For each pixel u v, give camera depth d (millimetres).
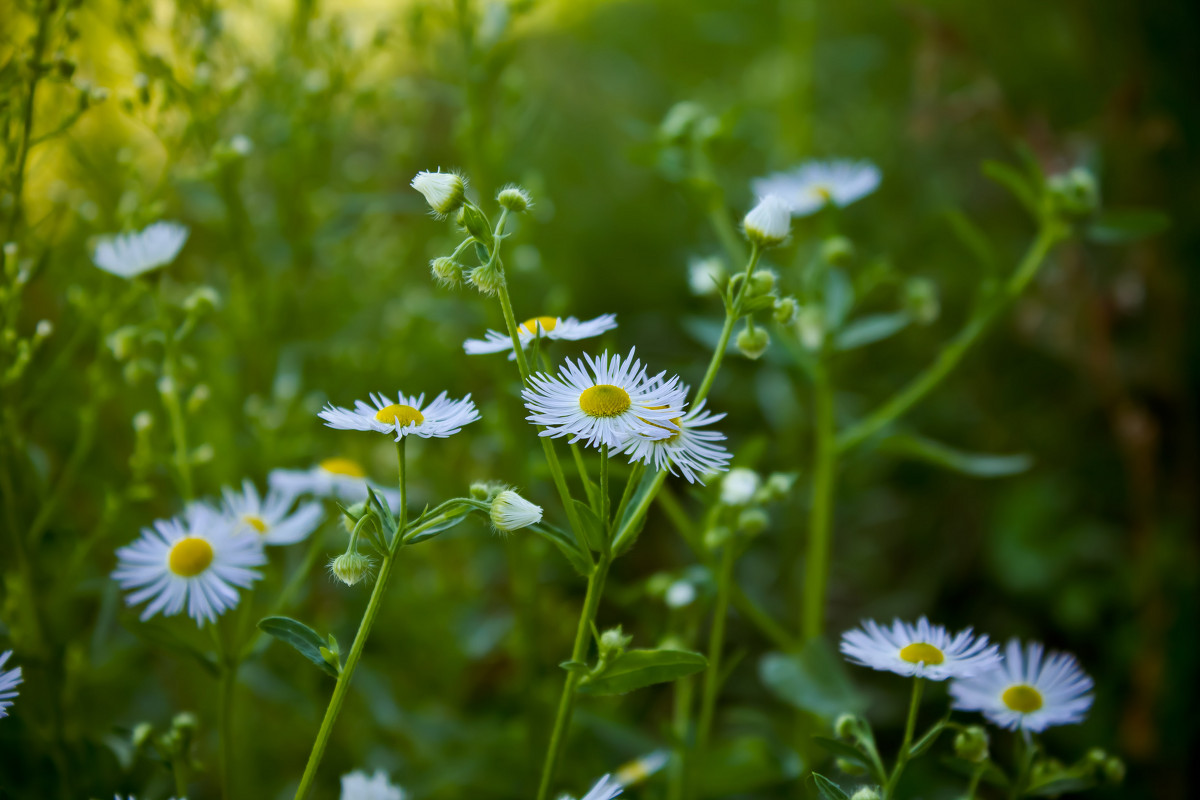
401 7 469
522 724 398
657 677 291
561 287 506
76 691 361
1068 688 308
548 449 285
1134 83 487
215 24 390
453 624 451
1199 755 433
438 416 286
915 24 496
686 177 392
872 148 634
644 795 359
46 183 408
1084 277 478
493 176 403
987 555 526
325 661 283
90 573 387
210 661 314
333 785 399
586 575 289
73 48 390
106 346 356
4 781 350
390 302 503
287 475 347
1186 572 464
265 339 418
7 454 337
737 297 290
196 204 418
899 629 301
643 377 285
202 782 385
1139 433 463
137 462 348
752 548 528
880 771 297
